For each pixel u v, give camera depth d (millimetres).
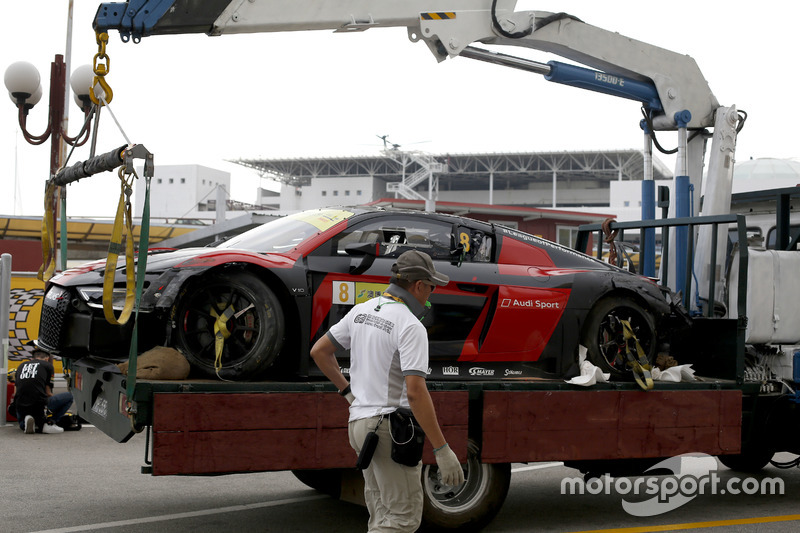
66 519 5566
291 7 6086
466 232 5949
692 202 7914
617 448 5773
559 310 5938
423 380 3539
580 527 5785
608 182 99375
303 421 4891
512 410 5469
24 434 9367
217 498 6465
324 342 3875
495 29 7016
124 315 4527
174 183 93500
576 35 7469
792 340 6875
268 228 6039
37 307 11070
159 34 5711
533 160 92250
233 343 5086
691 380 6352
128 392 4508
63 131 11594
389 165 95188
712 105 7934
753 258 6758
